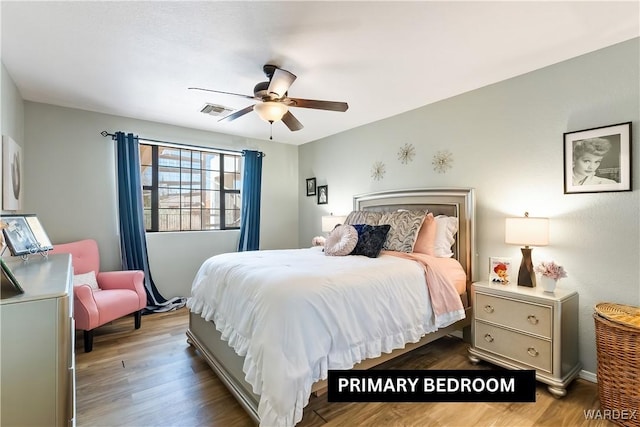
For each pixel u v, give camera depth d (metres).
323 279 1.88
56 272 1.46
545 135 2.49
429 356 2.63
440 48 2.19
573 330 2.21
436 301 2.37
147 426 1.74
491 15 1.80
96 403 1.95
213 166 4.59
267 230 5.04
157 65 2.43
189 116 3.74
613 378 1.82
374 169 4.01
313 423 1.79
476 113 2.95
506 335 2.30
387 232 2.92
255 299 1.79
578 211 2.32
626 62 2.11
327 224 4.22
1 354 0.98
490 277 2.61
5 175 2.30
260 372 1.57
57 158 3.35
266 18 1.83
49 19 1.82
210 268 2.60
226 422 1.79
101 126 3.61
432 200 3.25
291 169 5.32
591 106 2.26
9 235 1.75
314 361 1.62
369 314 1.94
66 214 3.40
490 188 2.84
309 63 2.40
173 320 3.50
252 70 2.52
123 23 1.88
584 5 1.71
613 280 2.16
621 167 2.12
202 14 1.79
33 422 1.02
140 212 3.76
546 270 2.24
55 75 2.60
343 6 1.72
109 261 3.66
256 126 4.19
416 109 3.48
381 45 2.14
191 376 2.29
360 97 3.15
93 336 2.95
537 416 1.86
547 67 2.48
